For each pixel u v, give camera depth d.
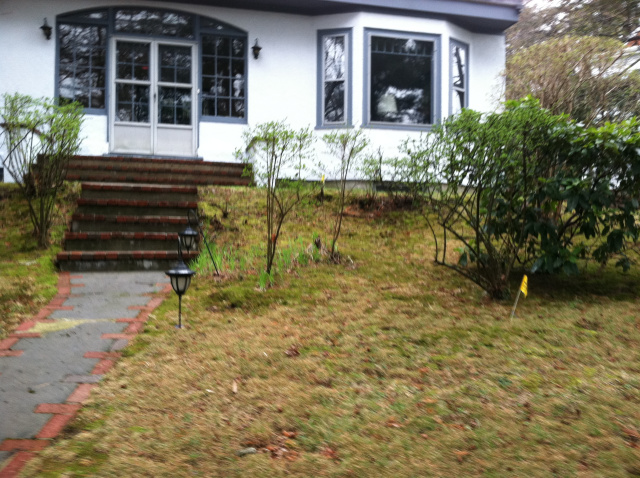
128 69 11.34
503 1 11.86
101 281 6.53
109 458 2.70
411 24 11.60
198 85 11.53
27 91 10.64
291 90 11.77
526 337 4.56
